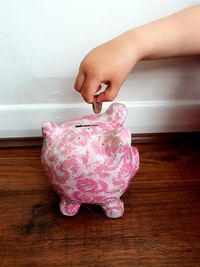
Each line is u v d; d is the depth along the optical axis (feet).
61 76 2.41
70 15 2.13
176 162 2.56
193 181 2.40
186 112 2.69
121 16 2.16
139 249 1.97
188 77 2.51
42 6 2.07
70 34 2.21
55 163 1.82
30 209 2.20
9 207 2.22
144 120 2.72
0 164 2.55
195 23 2.04
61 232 2.06
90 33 2.22
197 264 1.90
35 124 2.66
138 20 2.19
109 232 2.06
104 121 1.95
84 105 2.57
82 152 1.78
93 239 2.02
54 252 1.96
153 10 2.16
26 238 2.03
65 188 1.91
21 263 1.91
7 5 2.05
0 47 2.24
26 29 2.16
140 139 2.75
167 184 2.38
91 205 2.22
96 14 2.14
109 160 1.80
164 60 2.39
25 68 2.35
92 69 1.90
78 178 1.83
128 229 2.08
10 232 2.07
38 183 2.39
